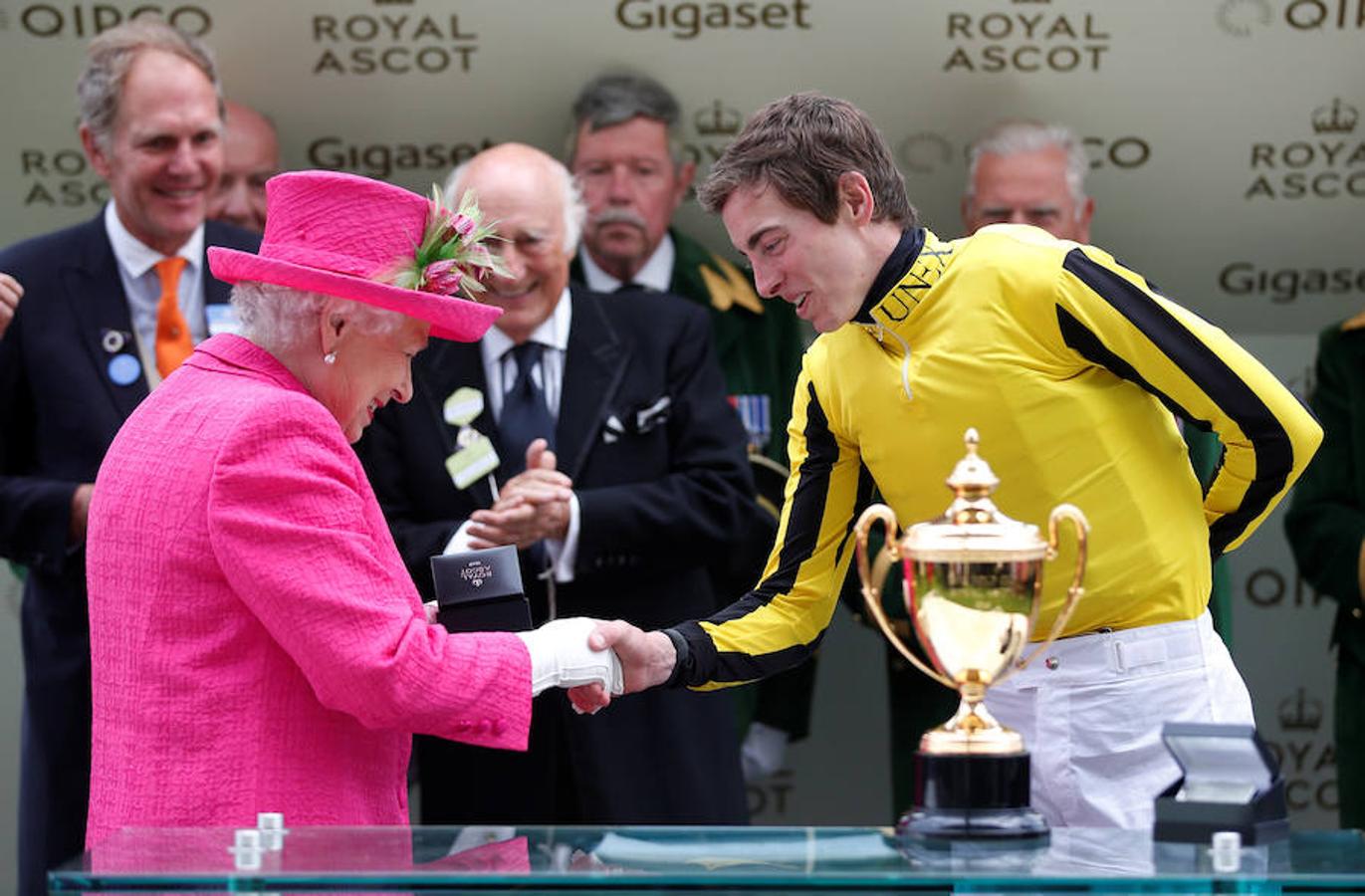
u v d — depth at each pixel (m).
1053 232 18.78
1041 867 8.02
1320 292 20.05
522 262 15.80
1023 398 11.08
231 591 9.90
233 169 18.80
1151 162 19.31
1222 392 10.83
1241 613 20.89
